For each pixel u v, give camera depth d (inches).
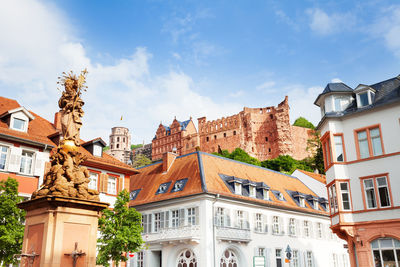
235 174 1461.6
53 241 382.9
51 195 390.0
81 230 405.1
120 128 6589.6
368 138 965.8
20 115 1003.9
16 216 733.3
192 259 1199.6
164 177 1453.0
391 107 941.2
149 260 1306.6
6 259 685.3
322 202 1726.1
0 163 944.9
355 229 929.5
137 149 6333.7
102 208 425.7
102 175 1158.3
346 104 1045.2
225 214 1253.7
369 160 949.2
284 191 1616.6
